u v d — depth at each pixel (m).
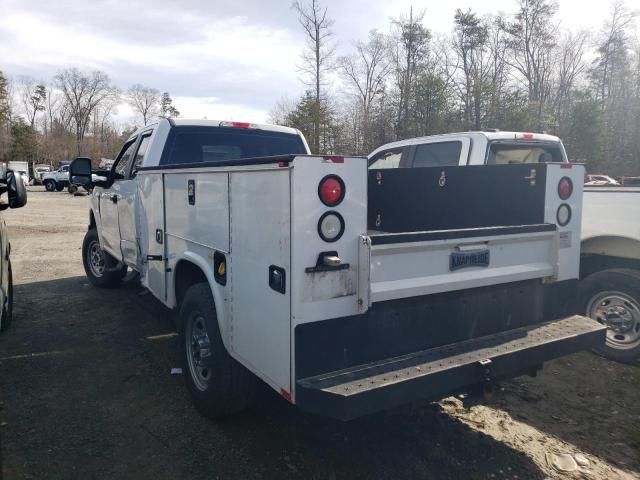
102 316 6.06
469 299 3.11
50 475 3.01
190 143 5.14
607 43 49.53
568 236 3.56
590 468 3.19
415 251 2.81
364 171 2.56
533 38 45.56
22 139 71.12
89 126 90.06
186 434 3.47
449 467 3.14
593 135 35.97
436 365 2.69
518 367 2.93
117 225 5.93
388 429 3.56
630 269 4.99
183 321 3.83
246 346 2.97
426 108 32.38
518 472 3.12
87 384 4.25
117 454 3.23
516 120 32.16
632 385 4.43
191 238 3.71
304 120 32.44
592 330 3.30
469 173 3.85
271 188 2.59
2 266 5.02
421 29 37.56
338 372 2.58
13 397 3.99
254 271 2.81
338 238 2.51
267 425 3.60
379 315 2.73
